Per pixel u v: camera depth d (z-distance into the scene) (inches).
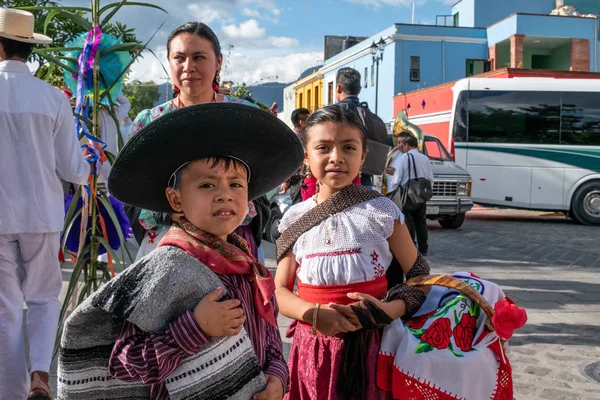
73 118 132.4
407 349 87.8
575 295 256.8
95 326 57.8
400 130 409.7
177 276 56.8
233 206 62.1
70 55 150.0
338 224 91.9
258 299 64.3
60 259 145.3
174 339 54.5
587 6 1290.6
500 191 564.4
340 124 91.7
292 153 67.6
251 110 60.2
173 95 121.3
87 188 141.5
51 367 151.6
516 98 562.3
